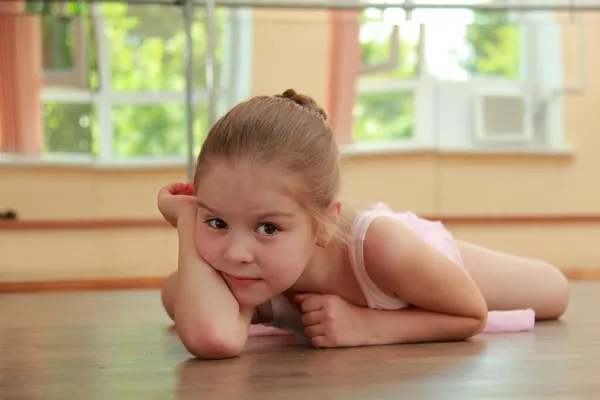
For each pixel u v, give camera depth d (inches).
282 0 127.1
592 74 137.6
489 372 47.3
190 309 52.4
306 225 51.3
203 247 51.9
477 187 133.3
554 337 62.4
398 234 57.1
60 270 124.5
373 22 129.5
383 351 55.0
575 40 136.7
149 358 54.0
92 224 126.0
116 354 55.9
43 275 122.0
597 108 138.6
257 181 49.1
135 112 127.7
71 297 102.1
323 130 52.3
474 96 133.3
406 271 56.6
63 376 47.7
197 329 51.8
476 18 132.9
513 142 134.4
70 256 125.1
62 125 126.6
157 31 126.5
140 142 127.9
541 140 136.0
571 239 135.6
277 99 52.3
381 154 129.6
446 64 131.9
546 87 136.3
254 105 51.1
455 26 132.1
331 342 56.5
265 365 50.1
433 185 131.7
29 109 125.8
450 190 132.3
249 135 49.4
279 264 50.8
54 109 126.5
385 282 57.6
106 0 124.2
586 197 136.6
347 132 128.4
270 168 49.2
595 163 136.9
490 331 65.2
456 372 47.3
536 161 135.3
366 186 129.0
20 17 125.0
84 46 126.0
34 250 124.1
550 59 136.1
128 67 127.0
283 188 49.5
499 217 133.4
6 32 125.0
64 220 125.6
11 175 125.4
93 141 127.0
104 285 116.9
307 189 50.4
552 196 135.7
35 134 126.0
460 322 59.2
